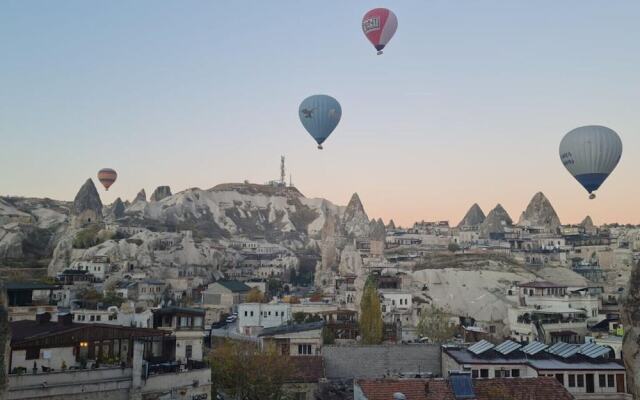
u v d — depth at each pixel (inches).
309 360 3198.8
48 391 1969.7
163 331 2564.0
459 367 2664.9
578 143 4099.4
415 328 5236.2
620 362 2650.1
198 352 2893.7
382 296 6382.9
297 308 6210.6
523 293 5831.7
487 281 7194.9
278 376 2886.3
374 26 4771.2
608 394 2493.8
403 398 1820.9
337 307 6407.5
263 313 5506.9
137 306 5575.8
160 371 2394.2
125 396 2159.2
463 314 6486.2
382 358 3203.7
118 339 2425.0
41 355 2196.1
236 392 2819.9
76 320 4133.9
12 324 2758.4
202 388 2475.4
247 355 2962.6
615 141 4062.5
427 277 7293.3
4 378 1274.6
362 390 2004.2
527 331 4884.4
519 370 2635.3
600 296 6205.7
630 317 1206.9
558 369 2524.6
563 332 4562.0
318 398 2915.8
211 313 7249.0
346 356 3218.5
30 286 4084.6
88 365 2257.6
